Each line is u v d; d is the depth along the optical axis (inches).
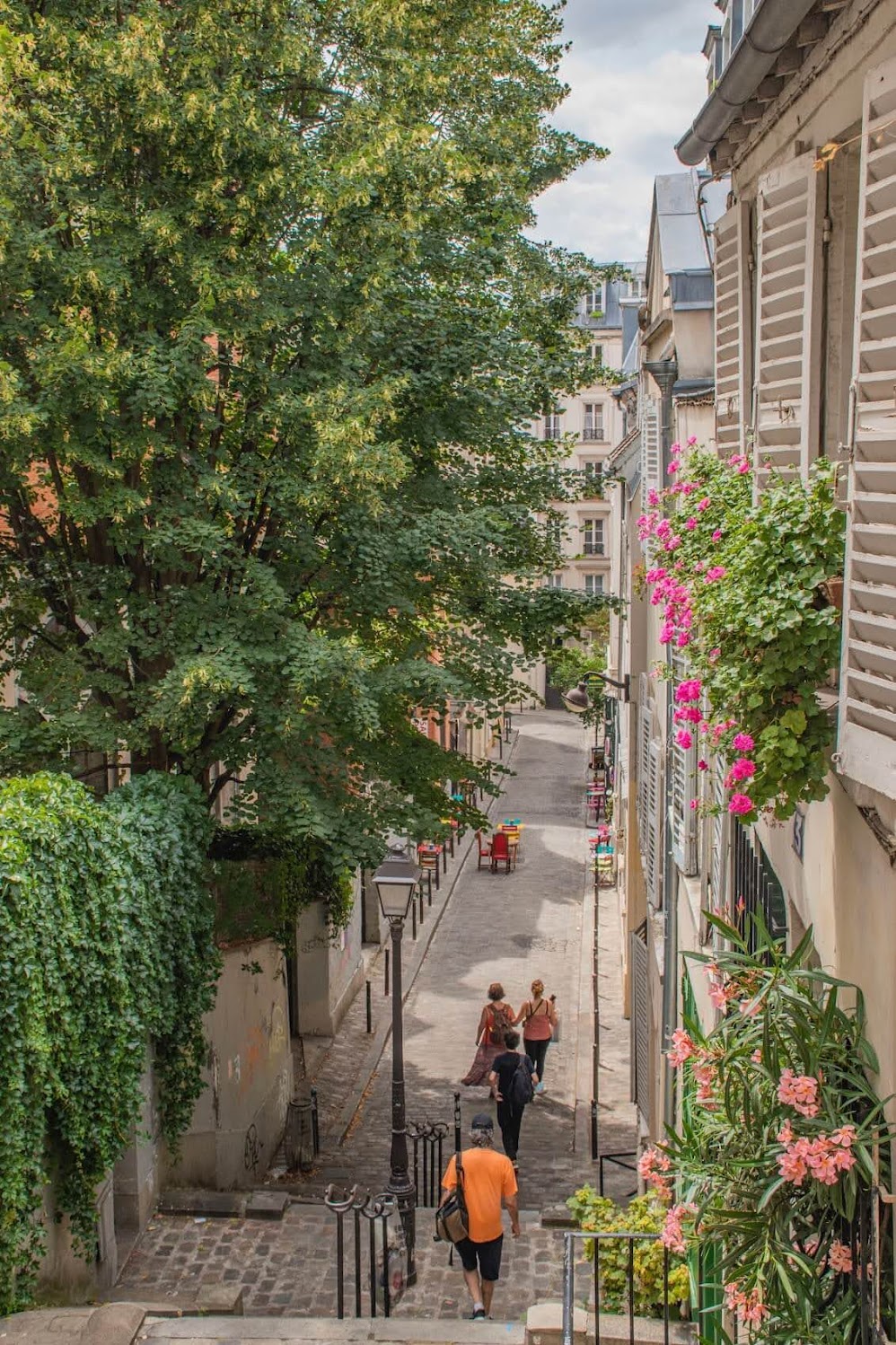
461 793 668.7
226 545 476.7
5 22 445.7
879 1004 161.2
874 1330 154.4
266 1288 434.9
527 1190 605.3
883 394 160.4
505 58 637.3
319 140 515.2
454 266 607.2
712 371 479.5
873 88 165.5
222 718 539.2
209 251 475.5
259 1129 619.2
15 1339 317.7
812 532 190.2
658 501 296.5
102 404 436.8
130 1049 394.6
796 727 184.9
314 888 686.5
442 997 918.4
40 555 529.3
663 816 531.8
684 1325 314.8
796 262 229.9
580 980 957.8
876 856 163.5
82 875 362.6
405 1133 487.5
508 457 663.8
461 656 608.4
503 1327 337.1
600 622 1083.9
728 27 280.2
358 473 477.1
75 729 465.7
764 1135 173.9
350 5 511.2
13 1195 320.2
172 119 456.1
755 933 289.4
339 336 510.3
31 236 433.1
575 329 731.4
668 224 535.8
